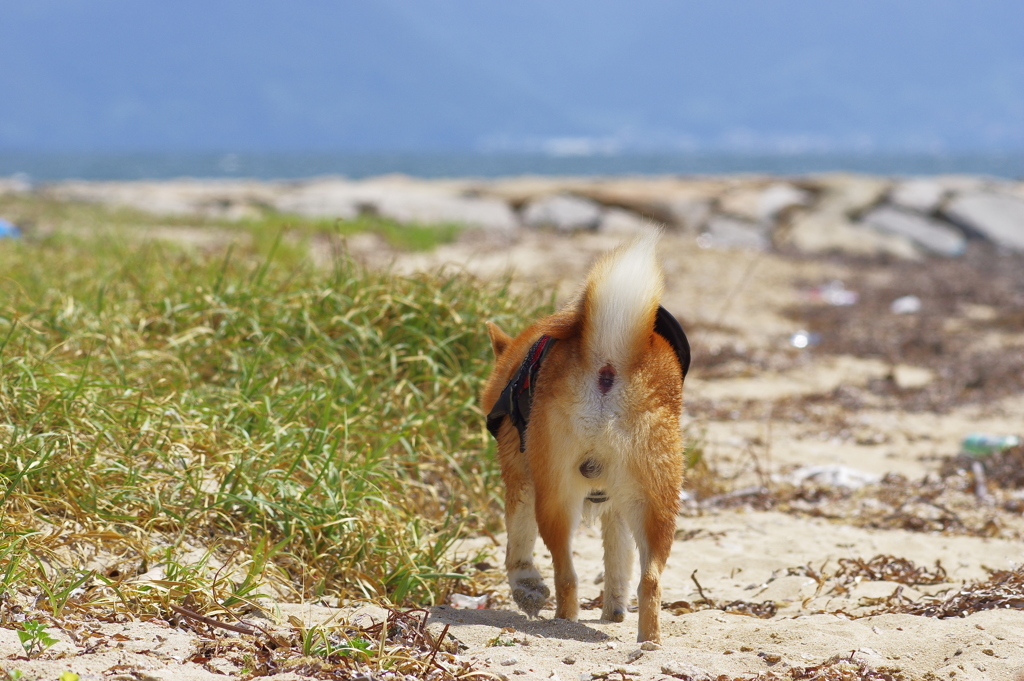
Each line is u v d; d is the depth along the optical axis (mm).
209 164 183500
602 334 6324
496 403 7129
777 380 18609
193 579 6434
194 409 8719
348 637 6094
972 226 42906
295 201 42062
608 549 7207
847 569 8344
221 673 5363
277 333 11008
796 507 10930
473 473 10000
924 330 23484
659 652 6027
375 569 7586
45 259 16484
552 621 6789
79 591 6305
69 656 5242
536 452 6551
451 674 5516
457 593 7836
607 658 6016
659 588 6293
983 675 5562
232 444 8195
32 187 52312
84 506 7203
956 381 18453
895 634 6422
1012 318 24891
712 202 43156
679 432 6496
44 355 8922
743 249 36344
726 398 16844
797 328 23938
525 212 42656
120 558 6875
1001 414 16203
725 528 9953
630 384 6324
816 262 34812
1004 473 12062
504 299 12398
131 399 8547
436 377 10641
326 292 11469
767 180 48219
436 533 8727
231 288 11711
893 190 44906
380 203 41656
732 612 7383
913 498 11164
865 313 25719
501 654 6047
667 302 25641
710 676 5660
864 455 13594
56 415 7969
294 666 5473
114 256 16734
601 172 159250
